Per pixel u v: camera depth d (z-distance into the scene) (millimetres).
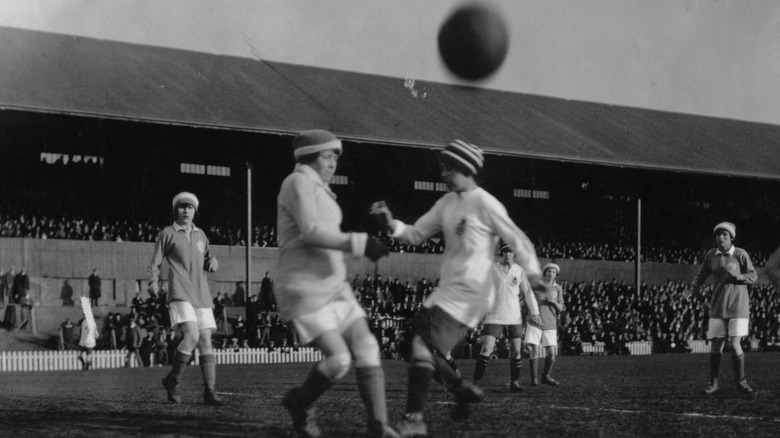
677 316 41938
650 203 50750
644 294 46000
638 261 45812
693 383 14312
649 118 52250
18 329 34219
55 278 36094
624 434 6883
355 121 39625
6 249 35375
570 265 47750
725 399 10750
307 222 5688
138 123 34594
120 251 37281
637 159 44656
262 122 36812
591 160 42875
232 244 40219
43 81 34875
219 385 14461
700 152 48688
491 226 6387
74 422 7914
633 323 40188
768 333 43969
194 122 34938
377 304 37281
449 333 6371
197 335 9914
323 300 5820
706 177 48812
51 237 36719
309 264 5828
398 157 43406
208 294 10086
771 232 54250
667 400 10555
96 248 36844
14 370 28797
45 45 37750
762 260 53812
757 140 53219
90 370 24969
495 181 46750
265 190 42125
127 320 31562
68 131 36750
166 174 40219
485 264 6410
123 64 38438
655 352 40625
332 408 9227
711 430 7207
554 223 49375
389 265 42531
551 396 11359
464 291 6359
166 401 10500
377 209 6453
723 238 11586
